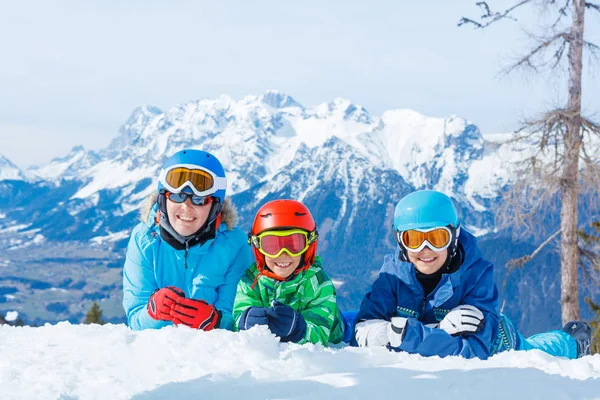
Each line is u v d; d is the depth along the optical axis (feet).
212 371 9.32
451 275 12.95
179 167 13.87
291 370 9.50
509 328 14.25
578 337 16.92
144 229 14.97
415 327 12.02
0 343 11.53
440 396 8.20
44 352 10.62
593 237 41.04
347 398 8.11
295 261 12.84
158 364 9.68
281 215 12.60
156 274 14.92
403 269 13.29
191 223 14.16
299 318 12.07
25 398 8.29
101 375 9.26
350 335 15.53
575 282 41.81
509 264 43.39
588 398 8.25
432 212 12.25
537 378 9.05
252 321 11.96
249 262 15.40
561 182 40.47
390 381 8.72
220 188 14.28
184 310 12.51
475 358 10.68
